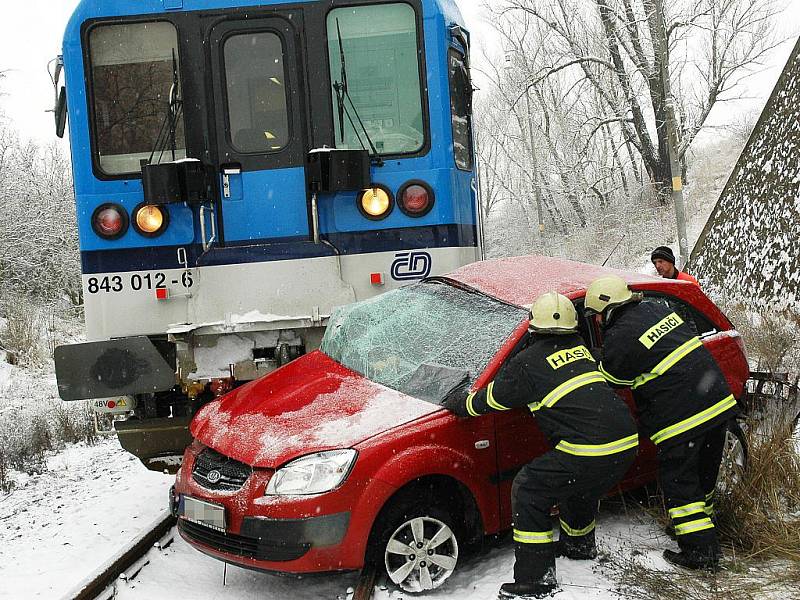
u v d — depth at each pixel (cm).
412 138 620
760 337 920
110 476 788
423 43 617
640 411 475
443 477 459
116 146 614
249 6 612
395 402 471
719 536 499
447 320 536
